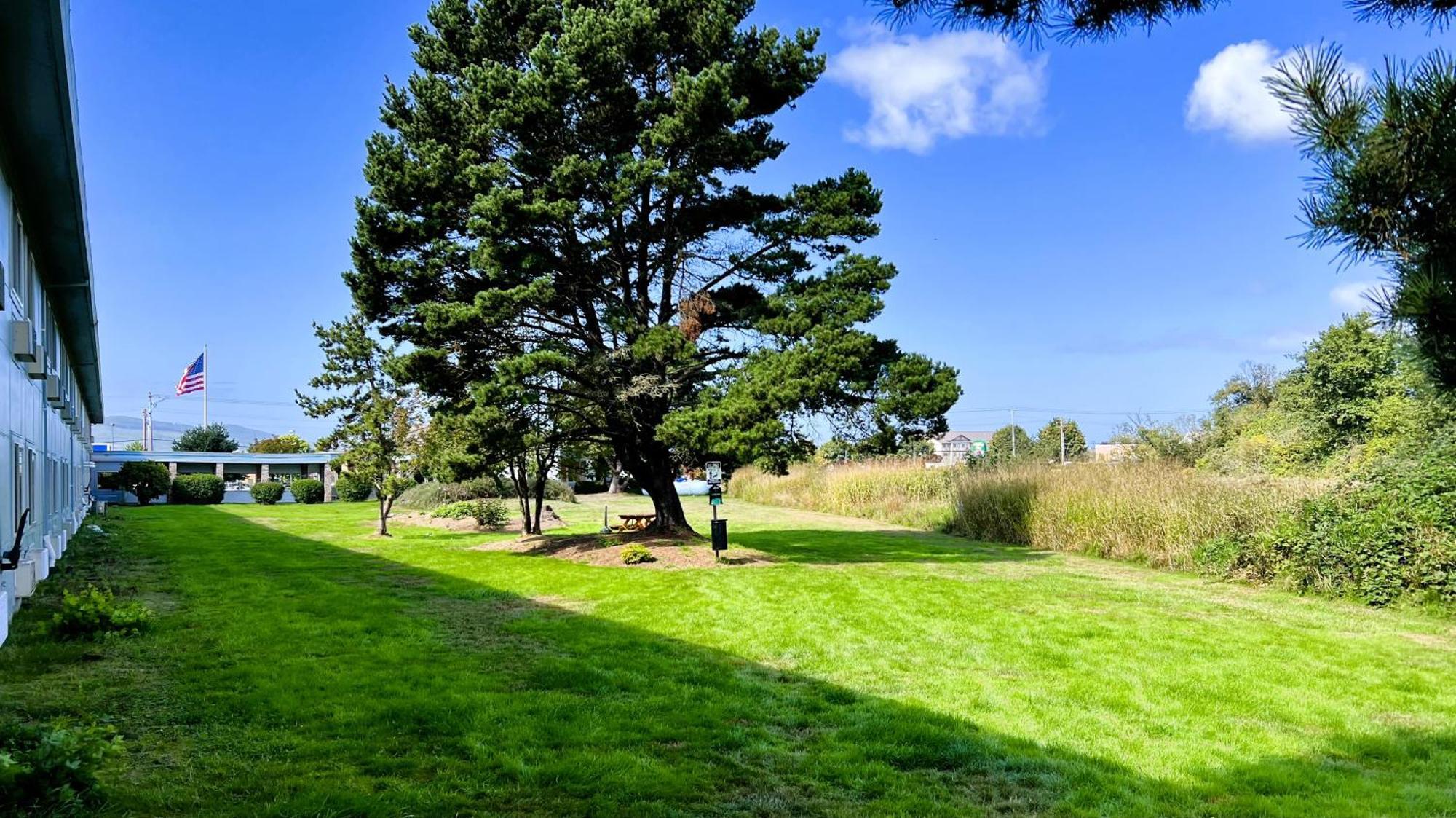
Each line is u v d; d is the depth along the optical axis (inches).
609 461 897.5
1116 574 583.8
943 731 232.2
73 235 411.5
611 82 629.9
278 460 1910.7
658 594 472.7
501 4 681.6
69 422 713.6
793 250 704.4
